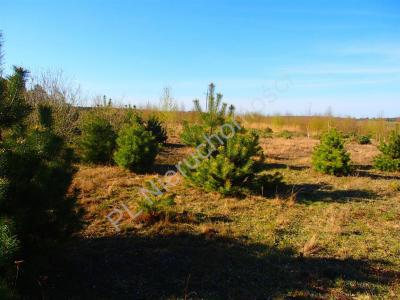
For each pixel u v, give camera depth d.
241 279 4.75
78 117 14.20
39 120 5.01
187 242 5.86
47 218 4.43
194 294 4.35
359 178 11.38
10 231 3.20
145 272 4.86
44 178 4.23
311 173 11.96
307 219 7.23
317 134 27.92
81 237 5.88
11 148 4.16
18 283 4.08
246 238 6.12
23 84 4.25
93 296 4.23
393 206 8.32
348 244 6.03
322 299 4.30
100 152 11.58
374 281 4.79
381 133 26.77
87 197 8.09
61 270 4.77
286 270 5.03
